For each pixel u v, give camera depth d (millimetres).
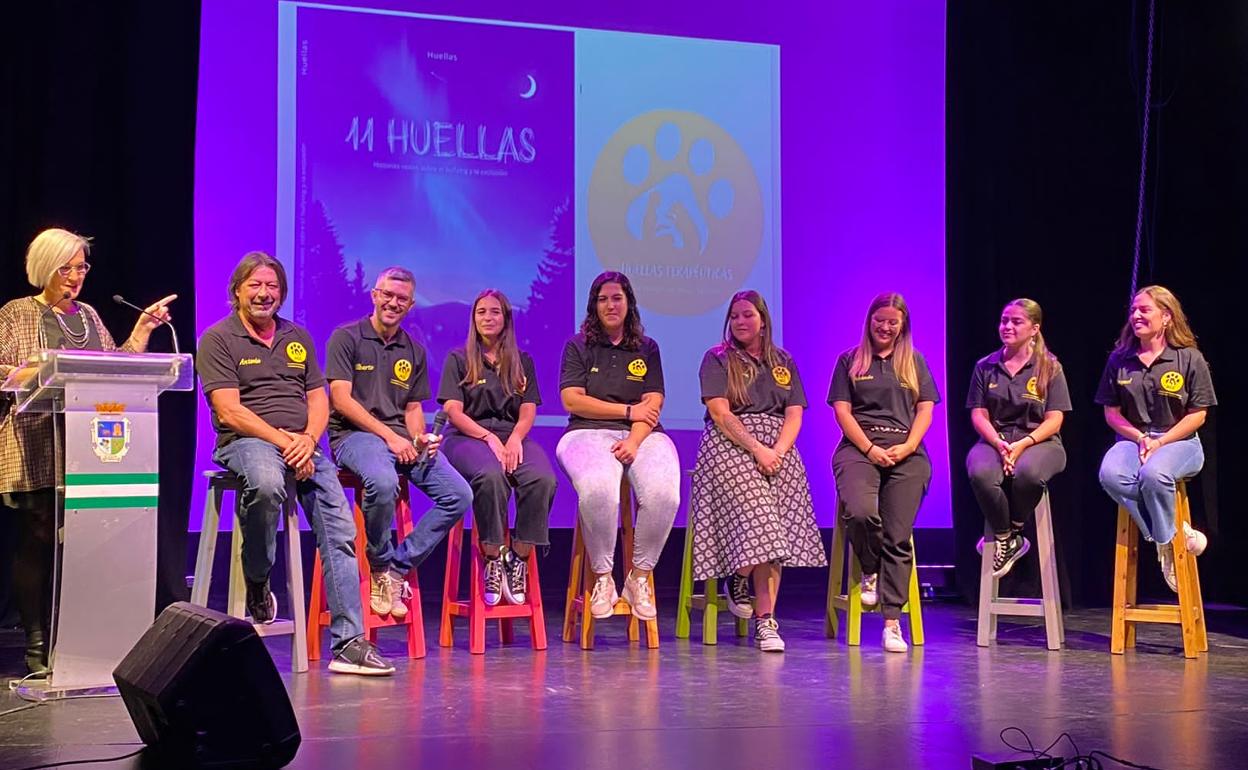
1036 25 5508
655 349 4020
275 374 3375
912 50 5652
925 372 4039
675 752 2328
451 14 5098
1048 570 3895
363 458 3486
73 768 2170
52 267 3223
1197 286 5301
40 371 2787
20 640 4031
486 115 5125
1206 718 2686
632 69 5328
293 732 2242
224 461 3307
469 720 2633
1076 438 5398
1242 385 5152
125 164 4512
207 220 4777
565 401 3936
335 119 4938
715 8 5441
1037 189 5480
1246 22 5168
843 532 4105
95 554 2873
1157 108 5410
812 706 2822
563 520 5184
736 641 4004
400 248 4988
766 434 3883
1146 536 3869
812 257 5496
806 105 5527
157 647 2275
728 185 5418
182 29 4578
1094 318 5461
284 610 4848
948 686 3117
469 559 5172
